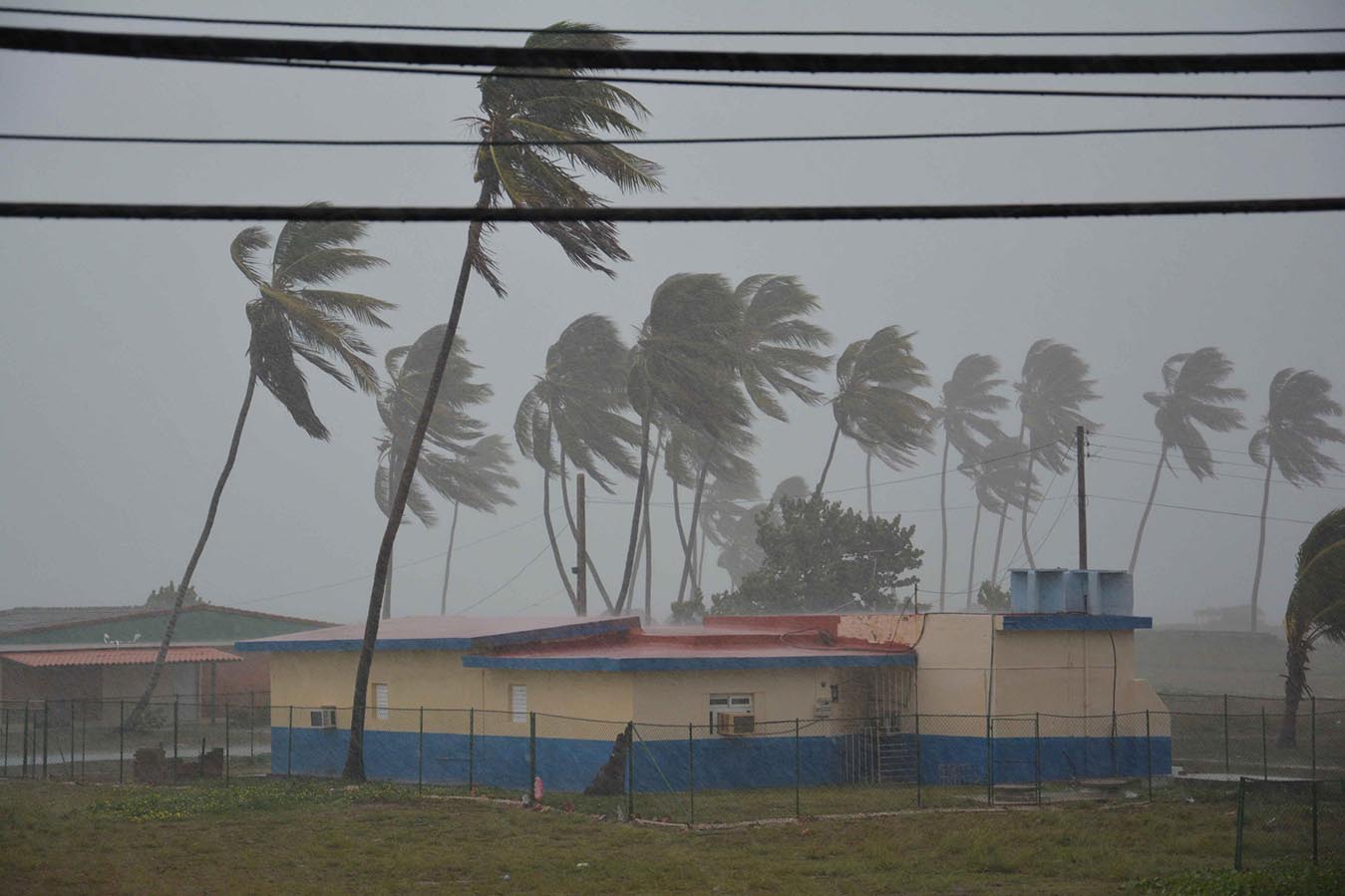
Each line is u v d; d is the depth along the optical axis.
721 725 30.00
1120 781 30.53
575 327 73.38
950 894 18.58
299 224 49.31
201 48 7.46
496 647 31.91
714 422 64.06
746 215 8.52
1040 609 32.16
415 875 20.23
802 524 62.62
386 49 7.67
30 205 7.85
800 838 23.39
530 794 27.95
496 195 34.25
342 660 36.19
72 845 22.97
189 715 56.75
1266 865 19.94
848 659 31.70
